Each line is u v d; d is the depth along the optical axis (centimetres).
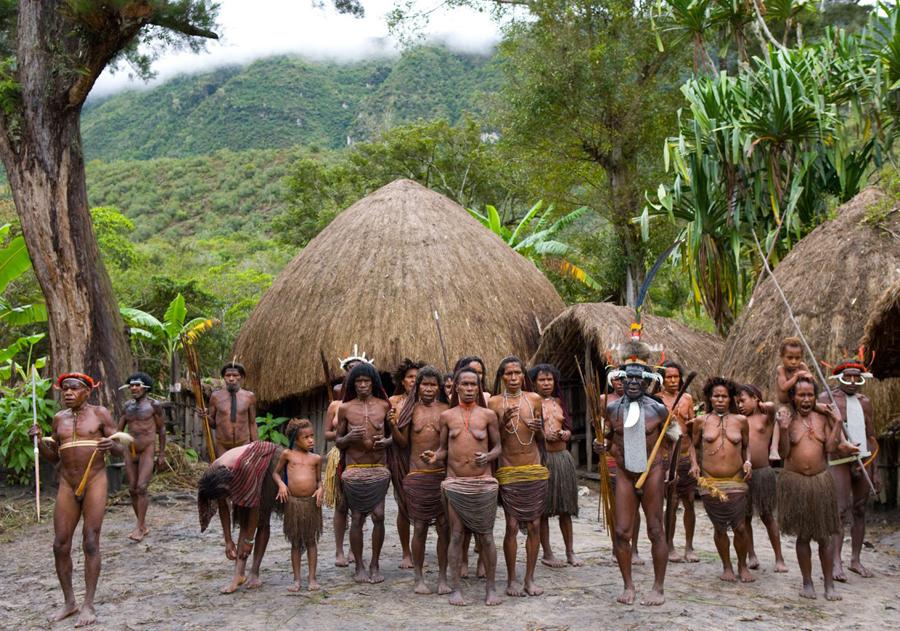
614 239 2103
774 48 1390
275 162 7769
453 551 559
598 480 1173
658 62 2038
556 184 2159
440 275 1348
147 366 1894
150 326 1667
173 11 1127
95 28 1077
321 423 1355
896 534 787
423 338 1278
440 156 3291
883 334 766
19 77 1114
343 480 618
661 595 548
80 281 1121
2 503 974
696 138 1207
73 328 1112
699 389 1089
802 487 553
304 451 608
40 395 1065
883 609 536
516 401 589
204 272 3550
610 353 590
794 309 917
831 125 1185
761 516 643
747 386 641
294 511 592
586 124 2003
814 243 980
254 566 611
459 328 1299
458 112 8762
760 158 1214
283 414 1459
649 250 2031
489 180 3167
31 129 1105
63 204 1116
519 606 547
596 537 792
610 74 1903
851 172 1223
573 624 505
